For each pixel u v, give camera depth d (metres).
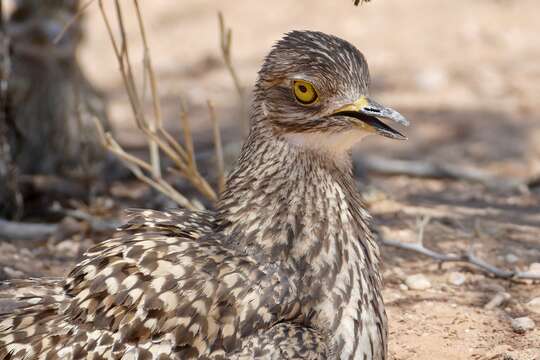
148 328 7.29
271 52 8.12
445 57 24.75
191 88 23.73
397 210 13.22
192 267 7.54
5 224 12.52
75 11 15.17
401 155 18.30
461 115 20.58
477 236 12.14
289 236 7.86
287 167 7.99
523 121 20.12
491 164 17.66
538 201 14.34
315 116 7.94
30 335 7.47
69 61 15.03
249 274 7.64
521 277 10.69
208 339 7.36
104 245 7.86
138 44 26.89
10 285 8.59
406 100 21.75
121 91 23.88
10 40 13.88
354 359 7.66
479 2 28.14
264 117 8.08
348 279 7.83
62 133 14.90
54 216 13.87
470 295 10.59
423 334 9.74
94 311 7.37
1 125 13.39
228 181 8.26
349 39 26.27
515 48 25.23
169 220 8.16
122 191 14.70
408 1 28.30
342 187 8.12
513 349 9.36
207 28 27.53
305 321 7.65
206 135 19.47
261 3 28.61
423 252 10.98
